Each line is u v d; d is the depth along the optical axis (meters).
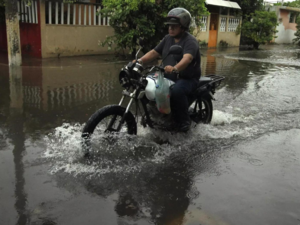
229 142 4.02
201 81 4.29
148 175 3.11
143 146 3.77
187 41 3.71
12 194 2.67
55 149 3.55
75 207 2.53
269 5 25.62
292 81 8.29
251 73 9.49
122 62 10.45
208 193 2.82
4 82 6.86
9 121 4.44
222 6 18.28
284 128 4.62
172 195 2.77
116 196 2.71
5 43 11.75
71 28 11.03
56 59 10.40
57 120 4.56
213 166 3.35
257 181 3.05
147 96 3.62
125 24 11.18
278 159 3.57
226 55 14.94
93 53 11.93
